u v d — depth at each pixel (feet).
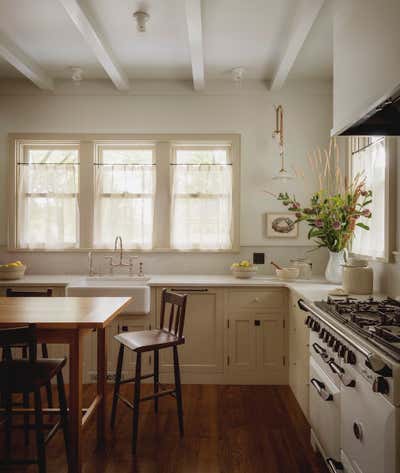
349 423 5.75
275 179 12.58
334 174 13.12
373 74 5.83
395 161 8.74
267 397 10.61
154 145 13.57
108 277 12.71
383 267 9.34
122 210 13.44
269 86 13.15
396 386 4.41
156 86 13.17
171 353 11.62
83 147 13.44
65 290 11.53
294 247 13.34
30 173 13.50
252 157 13.37
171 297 9.21
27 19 9.55
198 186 13.41
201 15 9.09
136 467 7.42
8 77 13.14
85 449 8.05
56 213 13.46
